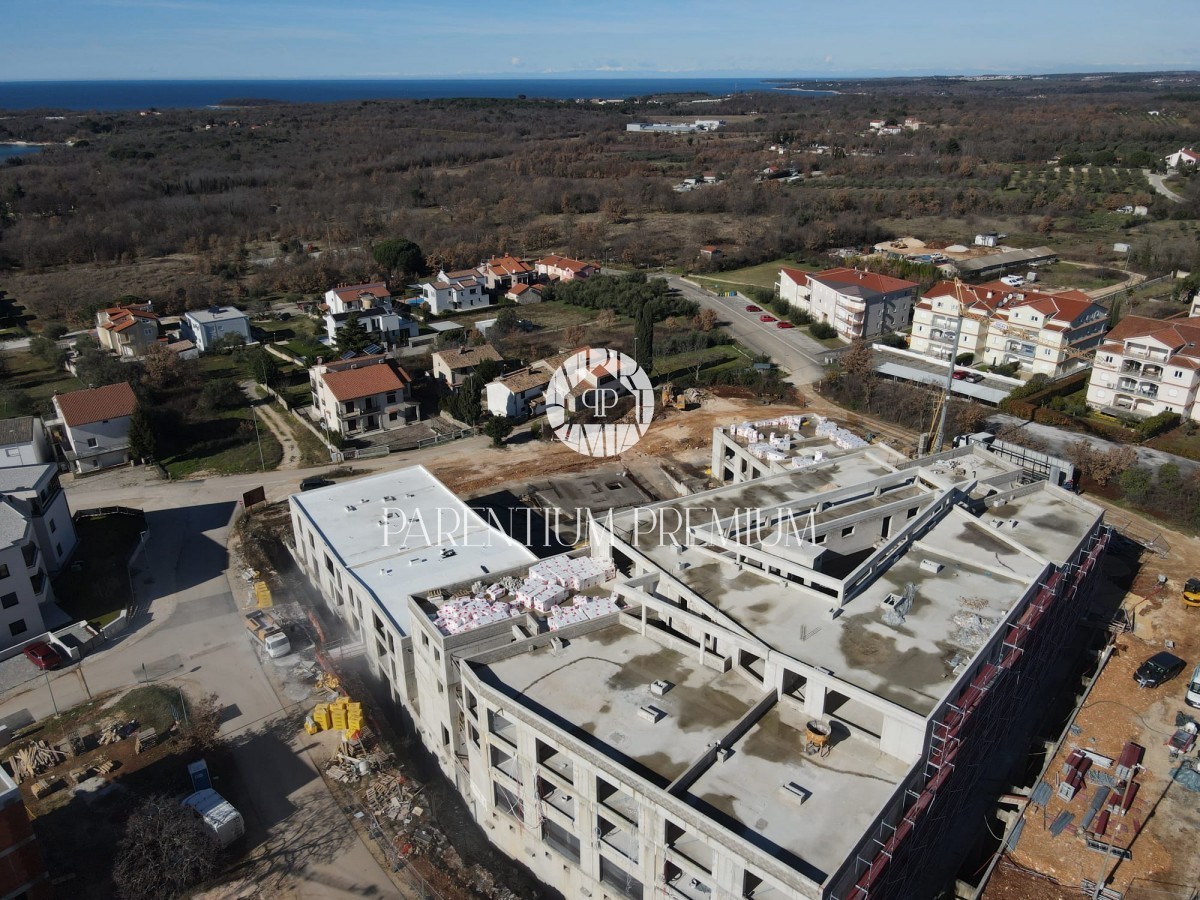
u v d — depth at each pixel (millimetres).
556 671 42750
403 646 48625
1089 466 80125
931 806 36812
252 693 53844
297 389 106625
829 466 65125
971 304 113000
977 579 48188
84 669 56250
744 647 41406
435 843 43062
